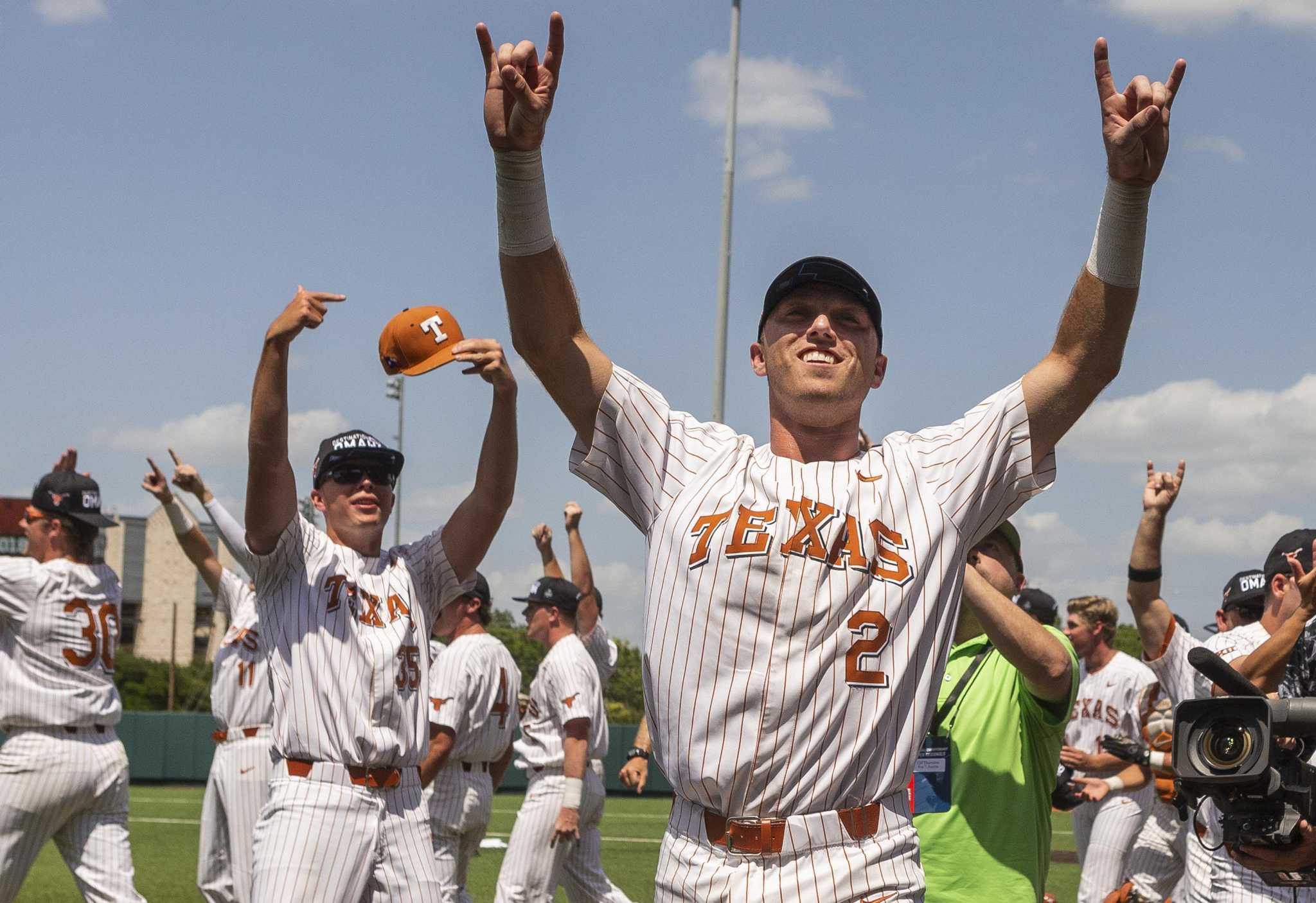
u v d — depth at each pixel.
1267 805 3.38
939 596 3.01
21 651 7.16
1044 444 3.22
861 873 2.87
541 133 3.01
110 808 7.41
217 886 8.73
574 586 8.84
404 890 5.41
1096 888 9.02
